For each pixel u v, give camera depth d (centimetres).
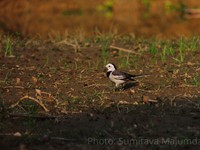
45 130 1246
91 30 2756
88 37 2266
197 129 1262
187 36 2338
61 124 1284
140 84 1617
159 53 1958
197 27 2920
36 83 1617
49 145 1156
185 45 2022
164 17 3253
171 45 2062
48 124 1284
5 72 1736
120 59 1891
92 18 3212
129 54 1948
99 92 1522
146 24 3003
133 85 1608
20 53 1975
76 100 1450
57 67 1802
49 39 2242
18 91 1539
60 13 3394
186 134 1234
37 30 2756
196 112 1373
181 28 2878
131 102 1445
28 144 1159
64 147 1148
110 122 1299
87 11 3459
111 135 1224
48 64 1841
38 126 1270
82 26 2891
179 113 1364
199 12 3403
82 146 1155
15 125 1273
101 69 1783
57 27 2862
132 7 3556
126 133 1237
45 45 2114
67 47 2077
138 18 3225
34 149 1130
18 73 1728
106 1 3572
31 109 1374
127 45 2089
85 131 1244
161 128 1268
